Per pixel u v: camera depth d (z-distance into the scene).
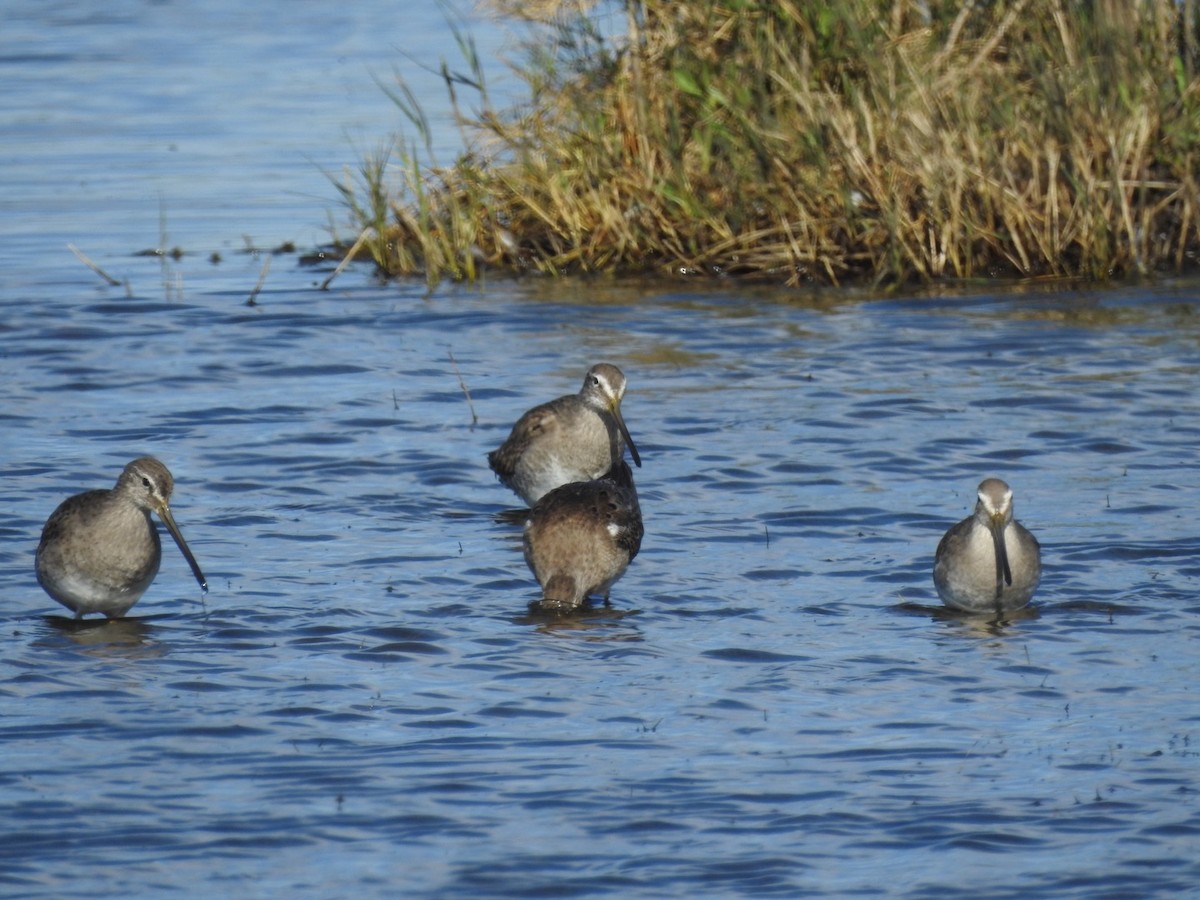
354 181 28.48
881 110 24.36
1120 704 11.54
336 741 11.12
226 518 15.71
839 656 12.46
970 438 17.62
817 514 15.62
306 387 19.94
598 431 16.03
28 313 22.81
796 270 24.33
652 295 23.86
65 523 13.11
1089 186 23.70
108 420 18.69
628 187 25.25
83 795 10.33
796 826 9.91
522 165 25.95
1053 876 9.30
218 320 22.70
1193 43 24.48
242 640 12.87
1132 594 13.55
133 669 12.31
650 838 9.80
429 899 9.14
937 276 24.09
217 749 10.98
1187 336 21.09
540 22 26.39
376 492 16.50
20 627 13.20
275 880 9.34
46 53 40.59
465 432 18.33
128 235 26.70
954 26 24.39
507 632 13.02
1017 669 12.16
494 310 23.19
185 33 42.91
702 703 11.67
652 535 15.20
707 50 25.16
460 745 11.04
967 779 10.47
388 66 37.44
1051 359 20.33
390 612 13.43
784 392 19.38
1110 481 16.27
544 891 9.21
